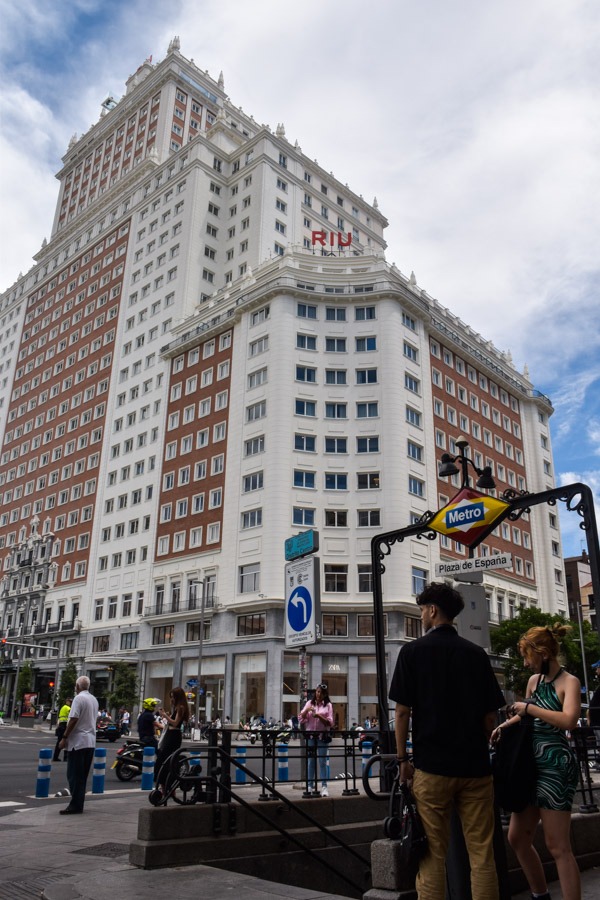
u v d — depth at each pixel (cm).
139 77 9575
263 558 4753
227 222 7156
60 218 9712
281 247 6956
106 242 8031
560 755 505
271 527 4775
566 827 494
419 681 449
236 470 5203
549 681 531
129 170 8494
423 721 443
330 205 7744
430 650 454
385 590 4662
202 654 5022
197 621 5162
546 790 500
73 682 5706
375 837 1018
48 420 7950
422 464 5184
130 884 620
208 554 5228
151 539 5847
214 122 8644
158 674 5372
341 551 4781
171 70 8494
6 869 750
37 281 9156
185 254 6731
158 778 800
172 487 5803
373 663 4550
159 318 6750
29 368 8706
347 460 4988
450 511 936
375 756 583
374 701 4472
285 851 875
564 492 791
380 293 5316
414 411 5284
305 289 5356
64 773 1928
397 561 4703
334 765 2133
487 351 6681
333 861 947
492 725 451
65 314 8331
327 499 4891
